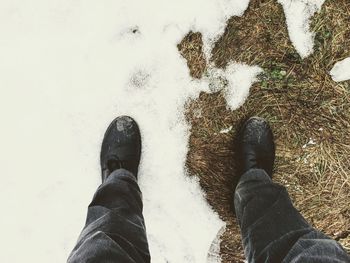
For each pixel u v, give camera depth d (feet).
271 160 5.47
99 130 5.41
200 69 5.41
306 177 5.55
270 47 5.41
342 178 5.53
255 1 5.35
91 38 5.33
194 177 5.51
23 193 5.38
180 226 5.49
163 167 5.46
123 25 5.33
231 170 5.56
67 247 5.43
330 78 5.44
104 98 5.38
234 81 5.43
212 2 5.33
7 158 5.36
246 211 4.89
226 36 5.38
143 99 5.40
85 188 5.42
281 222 4.65
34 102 5.35
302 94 5.46
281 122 5.51
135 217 4.73
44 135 5.38
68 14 5.32
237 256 5.57
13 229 5.38
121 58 5.35
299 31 5.38
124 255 4.10
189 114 5.46
